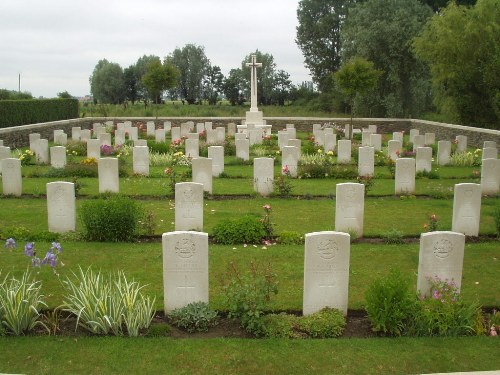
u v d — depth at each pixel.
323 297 7.25
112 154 23.50
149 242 10.63
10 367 5.84
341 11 56.53
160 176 18.23
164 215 12.80
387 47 40.56
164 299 7.22
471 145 29.03
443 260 7.35
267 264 9.23
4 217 12.49
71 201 11.03
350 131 31.78
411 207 13.98
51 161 19.67
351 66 31.45
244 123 35.59
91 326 6.62
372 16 42.31
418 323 6.70
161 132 29.36
